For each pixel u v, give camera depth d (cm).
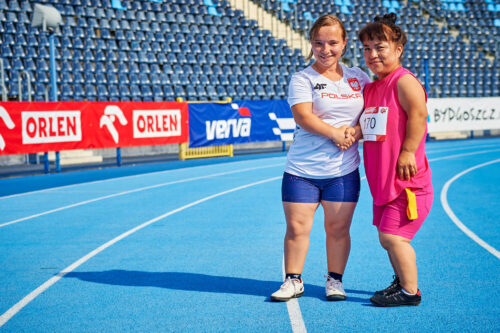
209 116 1627
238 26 2423
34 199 965
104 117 1364
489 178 1148
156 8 2270
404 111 381
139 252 582
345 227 413
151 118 1475
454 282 453
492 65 2739
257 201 913
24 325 375
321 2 2748
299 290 420
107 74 1939
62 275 499
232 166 1477
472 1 3014
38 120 1229
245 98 2169
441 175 1216
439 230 662
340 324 364
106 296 436
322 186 409
